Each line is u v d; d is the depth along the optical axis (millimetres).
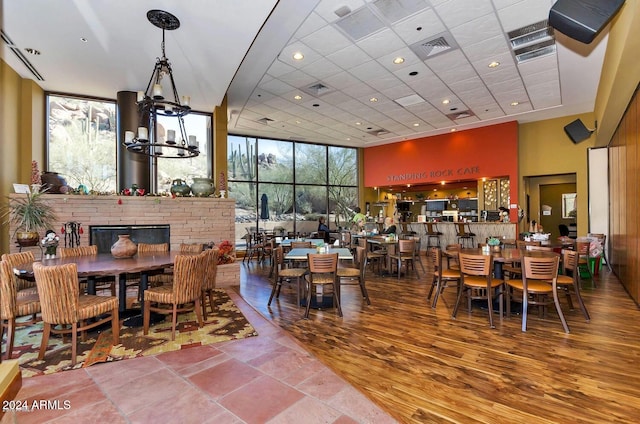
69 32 3967
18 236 4605
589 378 2543
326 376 2574
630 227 4906
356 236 8156
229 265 5902
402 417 2068
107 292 5477
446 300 4867
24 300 3158
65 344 3227
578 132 7898
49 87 5758
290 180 11195
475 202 11195
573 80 6203
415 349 3105
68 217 5266
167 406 2178
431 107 7824
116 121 6391
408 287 5703
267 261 8711
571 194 9242
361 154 12484
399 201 12461
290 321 3918
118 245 3955
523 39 4855
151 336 3426
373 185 12148
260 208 10617
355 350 3086
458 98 7227
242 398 2266
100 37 4090
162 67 4020
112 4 3424
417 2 3928
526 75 5996
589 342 3236
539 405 2197
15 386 959
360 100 7305
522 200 9203
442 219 11875
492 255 4172
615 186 6363
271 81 6215
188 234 6113
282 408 2148
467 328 3670
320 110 7988
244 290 5535
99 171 6293
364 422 2004
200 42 4207
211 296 4297
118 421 2023
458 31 4570
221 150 6824
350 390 2371
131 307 4586
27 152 5367
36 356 2947
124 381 2504
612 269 6953
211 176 7074
